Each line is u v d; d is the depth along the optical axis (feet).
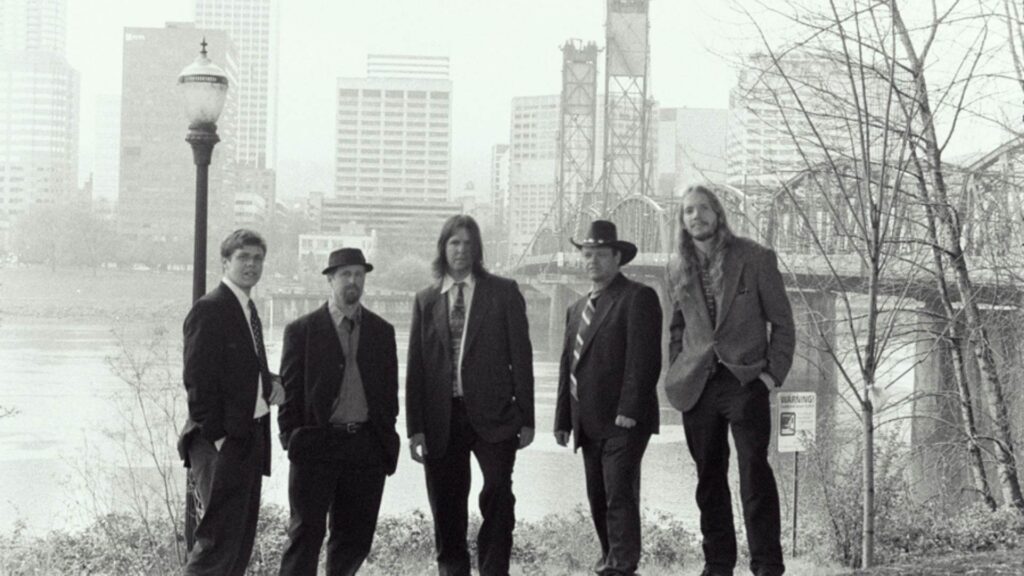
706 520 23.67
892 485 40.19
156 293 478.18
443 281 25.18
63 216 591.37
